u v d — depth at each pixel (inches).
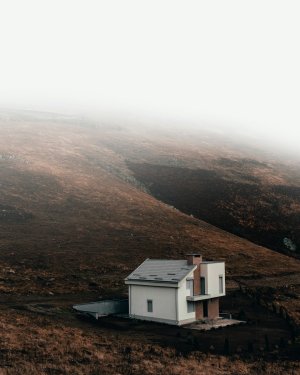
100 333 1552.7
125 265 2664.9
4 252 2645.2
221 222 4074.8
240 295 2353.6
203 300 1878.7
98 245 2970.0
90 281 2364.7
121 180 4881.9
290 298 2396.7
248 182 5137.8
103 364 1254.3
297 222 4160.9
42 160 5012.3
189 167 5625.0
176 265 1891.0
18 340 1381.6
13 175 4197.8
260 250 3373.5
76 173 4697.3
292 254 3535.9
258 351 1439.5
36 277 2327.8
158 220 3676.2
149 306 1817.2
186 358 1334.9
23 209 3442.4
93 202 3843.5
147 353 1360.7
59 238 3016.7
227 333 1653.5
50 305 1899.6
